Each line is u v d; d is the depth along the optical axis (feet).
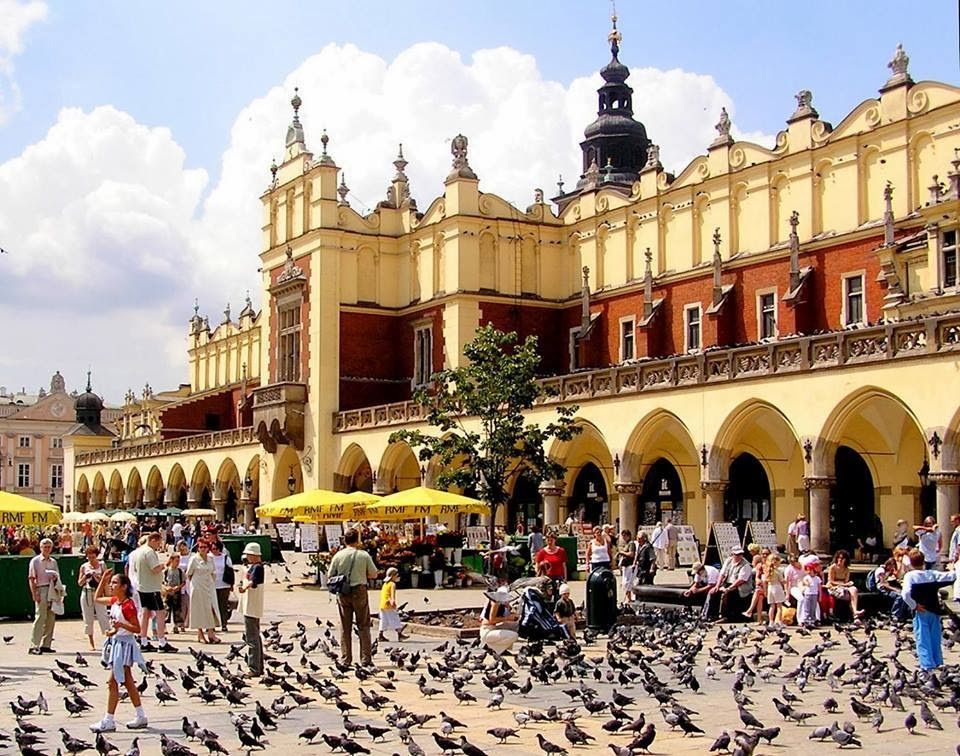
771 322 162.71
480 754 43.98
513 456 146.20
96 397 362.94
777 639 81.97
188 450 268.00
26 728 47.98
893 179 148.05
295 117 225.97
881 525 142.51
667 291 179.93
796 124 161.27
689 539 146.61
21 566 104.58
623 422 150.51
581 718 54.34
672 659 67.51
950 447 113.39
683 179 178.60
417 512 133.69
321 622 96.68
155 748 49.47
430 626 88.17
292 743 50.11
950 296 126.21
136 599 81.05
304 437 213.46
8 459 439.22
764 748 47.67
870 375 120.78
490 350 144.97
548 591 83.20
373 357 213.46
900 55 148.77
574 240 201.98
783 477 152.87
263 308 232.12
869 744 48.37
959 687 56.03
